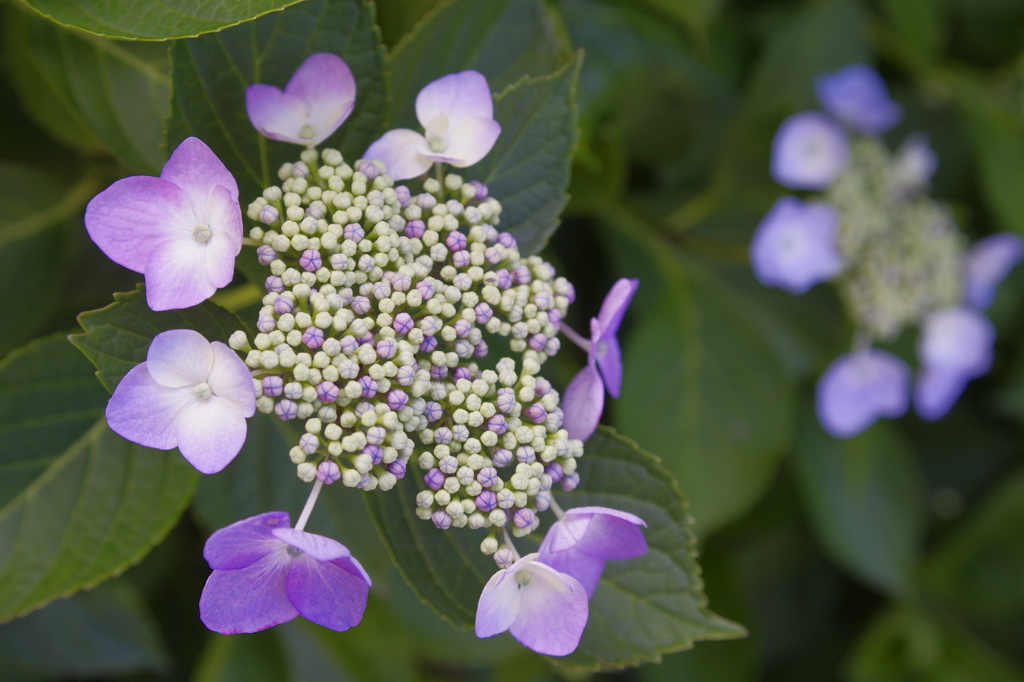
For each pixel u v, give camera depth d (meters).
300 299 0.60
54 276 0.69
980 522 0.94
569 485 0.62
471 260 0.62
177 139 0.61
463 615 0.61
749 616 0.83
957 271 0.85
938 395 0.89
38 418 0.64
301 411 0.60
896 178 0.83
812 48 0.80
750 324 0.77
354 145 0.63
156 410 0.59
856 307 0.82
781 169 0.79
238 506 0.65
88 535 0.64
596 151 0.70
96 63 0.65
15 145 0.71
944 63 0.93
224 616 0.58
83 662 0.70
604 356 0.63
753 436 0.76
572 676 0.75
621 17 0.74
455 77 0.62
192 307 0.60
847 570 0.97
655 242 0.79
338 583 0.59
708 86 0.78
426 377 0.60
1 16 0.66
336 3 0.62
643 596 0.62
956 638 0.92
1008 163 0.87
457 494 0.61
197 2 0.60
